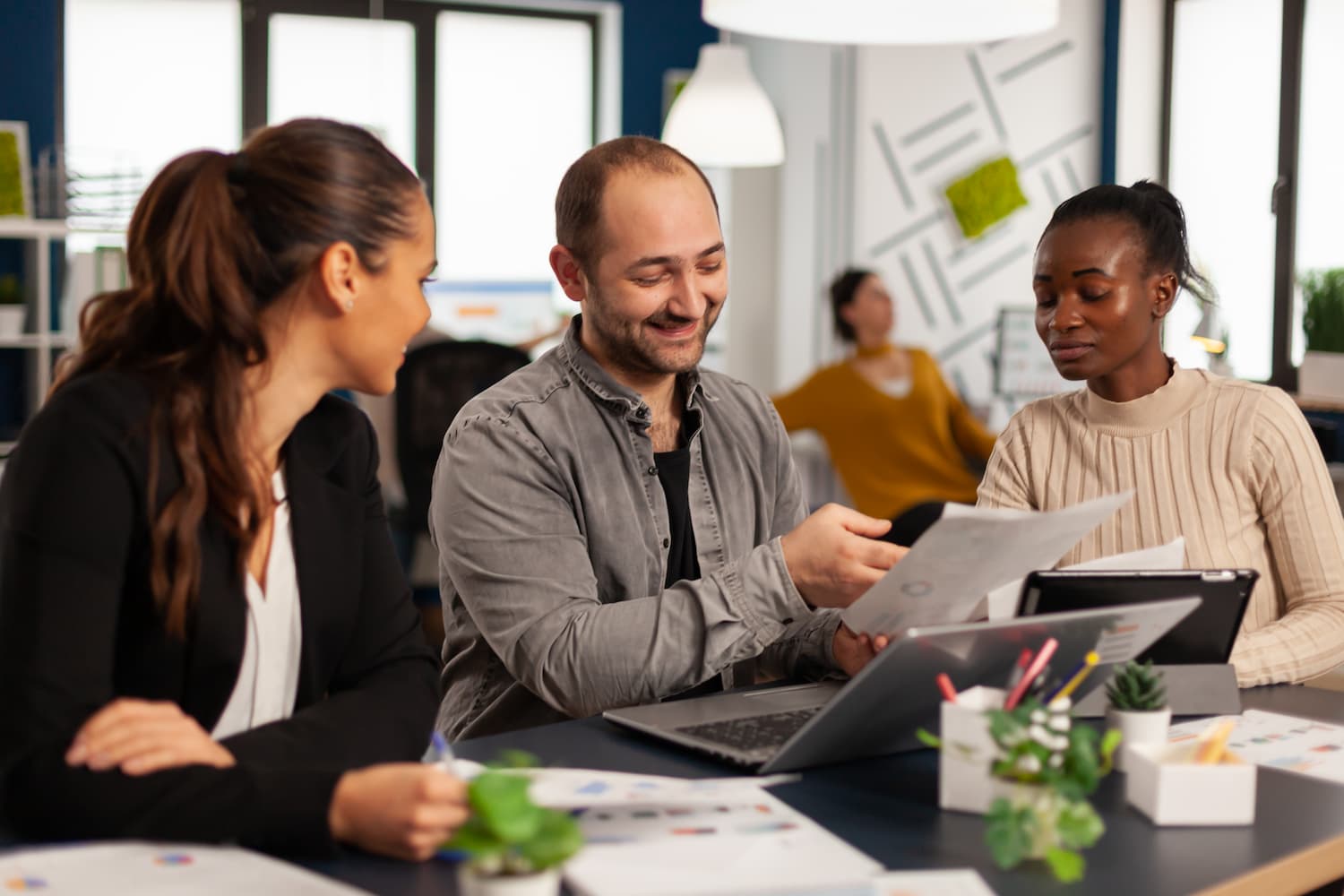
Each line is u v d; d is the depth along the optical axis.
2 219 4.73
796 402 4.57
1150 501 1.78
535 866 0.87
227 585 1.23
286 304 1.23
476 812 0.87
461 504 1.65
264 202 1.21
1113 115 5.75
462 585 1.65
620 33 6.05
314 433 1.38
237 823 1.03
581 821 1.07
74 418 1.16
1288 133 5.29
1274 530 1.75
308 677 1.34
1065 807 1.00
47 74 5.13
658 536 1.73
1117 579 1.37
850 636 1.57
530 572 1.61
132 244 1.24
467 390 3.91
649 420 1.72
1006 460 1.90
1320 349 4.85
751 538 1.83
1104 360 1.74
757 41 5.98
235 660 1.24
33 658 1.10
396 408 3.87
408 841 1.01
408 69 5.84
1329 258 5.20
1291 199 5.30
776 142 4.25
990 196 5.52
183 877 0.97
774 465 1.88
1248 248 5.46
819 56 5.55
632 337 1.68
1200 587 1.39
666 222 1.64
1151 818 1.12
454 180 5.96
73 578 1.12
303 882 0.96
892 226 5.44
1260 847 1.07
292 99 5.67
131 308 1.22
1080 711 1.42
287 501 1.33
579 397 1.72
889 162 5.41
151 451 1.17
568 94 6.13
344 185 1.22
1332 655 1.64
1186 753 1.17
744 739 1.31
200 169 1.21
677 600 1.50
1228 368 5.06
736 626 1.47
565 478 1.68
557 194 1.74
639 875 0.95
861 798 1.18
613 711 1.42
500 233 6.05
